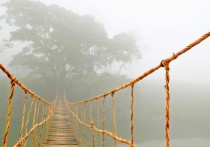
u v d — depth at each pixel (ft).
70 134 51.08
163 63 9.91
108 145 100.48
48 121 52.37
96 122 144.46
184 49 8.65
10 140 90.99
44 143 42.63
